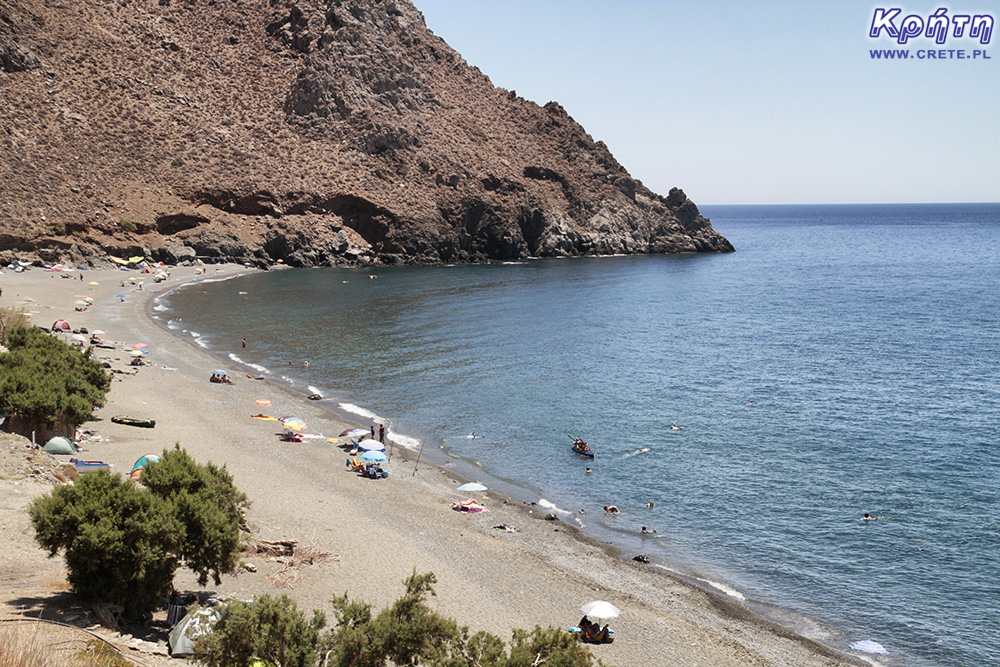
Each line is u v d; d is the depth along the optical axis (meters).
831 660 25.41
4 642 14.86
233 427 48.31
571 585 30.11
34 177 121.62
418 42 198.62
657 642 25.92
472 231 166.88
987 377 67.56
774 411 56.38
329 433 49.25
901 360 75.06
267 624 17.80
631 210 195.50
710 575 31.66
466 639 19.58
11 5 141.62
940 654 26.03
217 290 113.62
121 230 126.12
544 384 64.00
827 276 157.25
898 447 47.97
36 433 37.47
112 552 20.25
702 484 41.81
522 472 43.69
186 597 24.06
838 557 33.22
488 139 185.25
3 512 26.81
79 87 141.88
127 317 85.75
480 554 32.50
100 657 15.68
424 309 102.88
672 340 85.62
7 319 55.97
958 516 37.28
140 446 41.25
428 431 50.94
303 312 97.44
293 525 33.53
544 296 119.12
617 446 48.19
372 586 28.12
